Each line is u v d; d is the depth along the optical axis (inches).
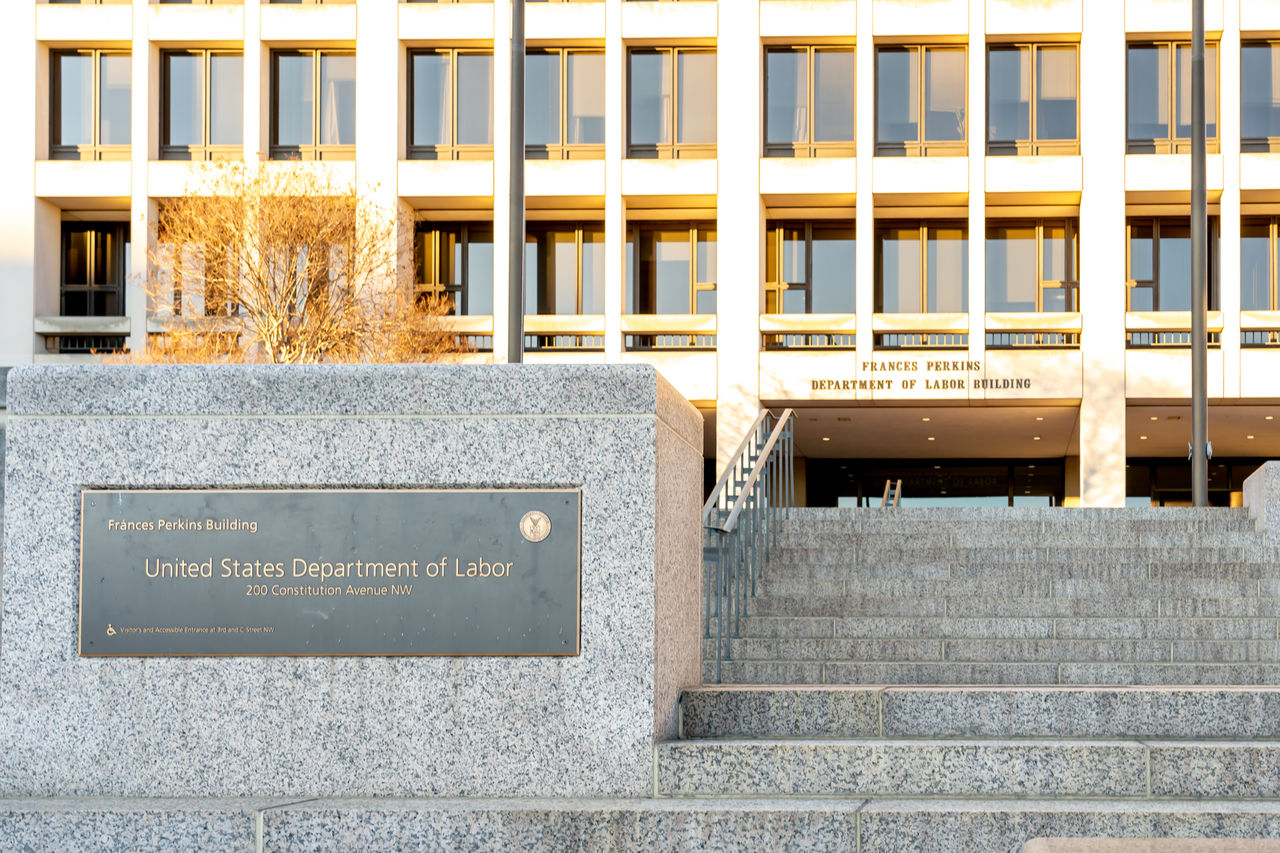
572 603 218.8
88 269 1237.7
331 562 220.7
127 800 215.2
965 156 1122.0
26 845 206.7
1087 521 474.3
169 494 221.6
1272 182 1087.6
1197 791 212.4
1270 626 347.3
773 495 469.1
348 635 219.6
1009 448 1350.9
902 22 1127.0
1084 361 1091.9
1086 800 211.6
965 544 443.5
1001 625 351.6
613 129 1131.3
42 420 223.3
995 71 1146.0
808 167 1122.7
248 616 220.4
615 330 1126.4
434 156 1175.6
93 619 220.4
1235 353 1083.9
